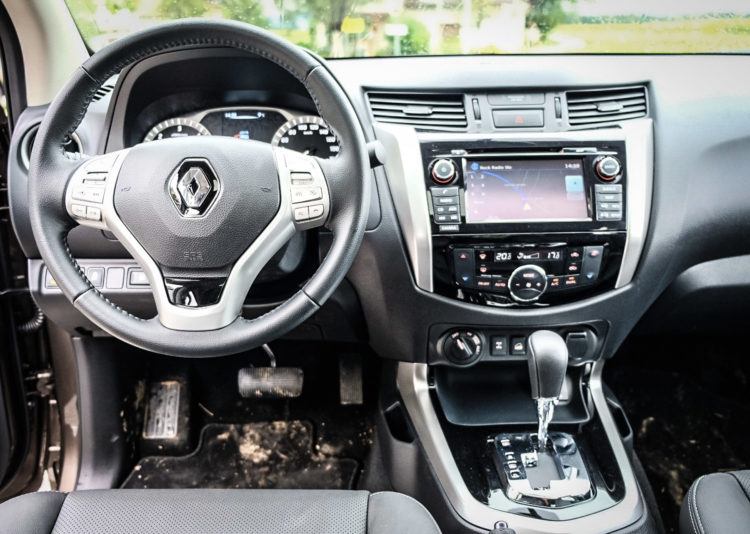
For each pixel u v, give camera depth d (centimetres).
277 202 96
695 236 127
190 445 174
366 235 123
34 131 126
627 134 123
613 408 146
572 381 142
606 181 122
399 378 142
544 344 119
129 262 128
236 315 97
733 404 176
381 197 122
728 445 167
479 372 145
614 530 113
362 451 174
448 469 126
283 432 179
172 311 95
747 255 133
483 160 122
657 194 123
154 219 93
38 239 95
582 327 131
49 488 164
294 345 181
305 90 125
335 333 147
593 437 133
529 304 127
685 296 136
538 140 122
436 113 125
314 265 130
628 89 126
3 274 139
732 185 126
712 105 126
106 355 158
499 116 124
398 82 124
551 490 119
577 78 125
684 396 180
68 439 164
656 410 177
